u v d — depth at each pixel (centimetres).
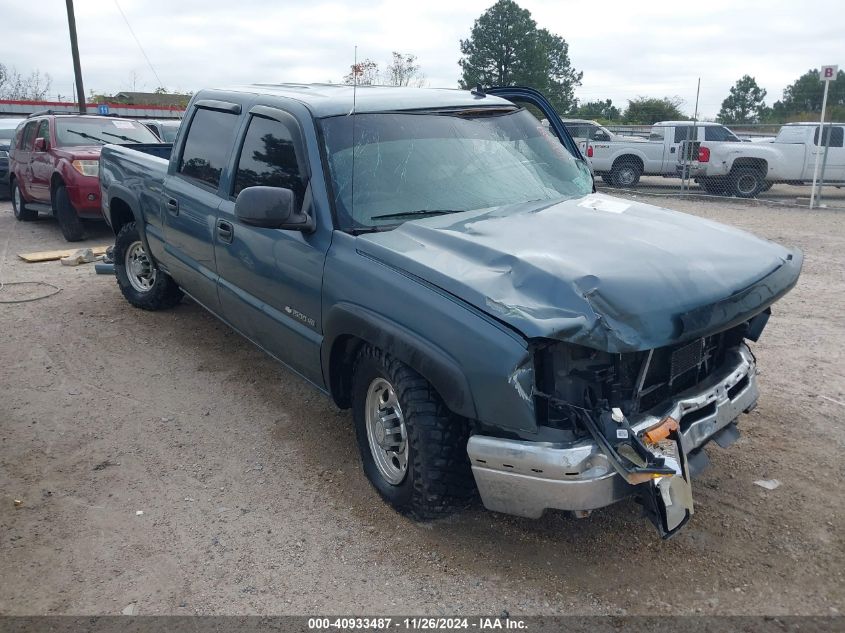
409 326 312
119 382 534
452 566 322
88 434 454
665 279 292
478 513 360
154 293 666
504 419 284
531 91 498
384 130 406
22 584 316
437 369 298
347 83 505
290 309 404
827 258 925
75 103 3064
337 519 360
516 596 302
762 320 369
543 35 6756
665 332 277
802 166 1653
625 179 1917
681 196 1712
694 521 349
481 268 307
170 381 534
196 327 650
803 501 364
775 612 290
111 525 358
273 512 368
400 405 330
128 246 681
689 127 1866
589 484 275
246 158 451
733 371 342
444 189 391
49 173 1070
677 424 293
